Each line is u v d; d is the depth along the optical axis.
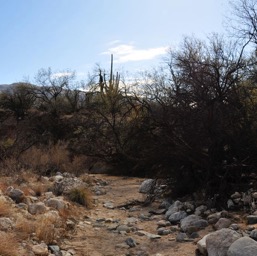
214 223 7.47
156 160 10.64
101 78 29.72
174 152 9.84
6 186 10.41
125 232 7.48
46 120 23.78
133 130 12.50
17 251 5.55
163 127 9.86
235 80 9.27
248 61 9.72
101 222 8.36
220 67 9.47
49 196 9.76
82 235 7.26
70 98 29.09
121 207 10.09
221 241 5.39
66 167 16.39
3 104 35.12
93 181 14.11
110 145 16.19
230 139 9.27
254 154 9.34
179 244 6.56
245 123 9.29
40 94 34.81
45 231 6.46
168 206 9.62
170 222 8.17
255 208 7.83
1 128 25.50
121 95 17.45
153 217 8.80
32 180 12.29
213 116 9.05
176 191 10.47
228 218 7.44
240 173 9.30
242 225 6.88
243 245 4.99
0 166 14.52
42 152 17.56
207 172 9.44
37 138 20.72
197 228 7.24
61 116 24.89
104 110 18.06
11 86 36.25
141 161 12.12
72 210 8.84
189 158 9.57
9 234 6.05
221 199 8.77
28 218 7.24
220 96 9.18
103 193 12.07
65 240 6.82
